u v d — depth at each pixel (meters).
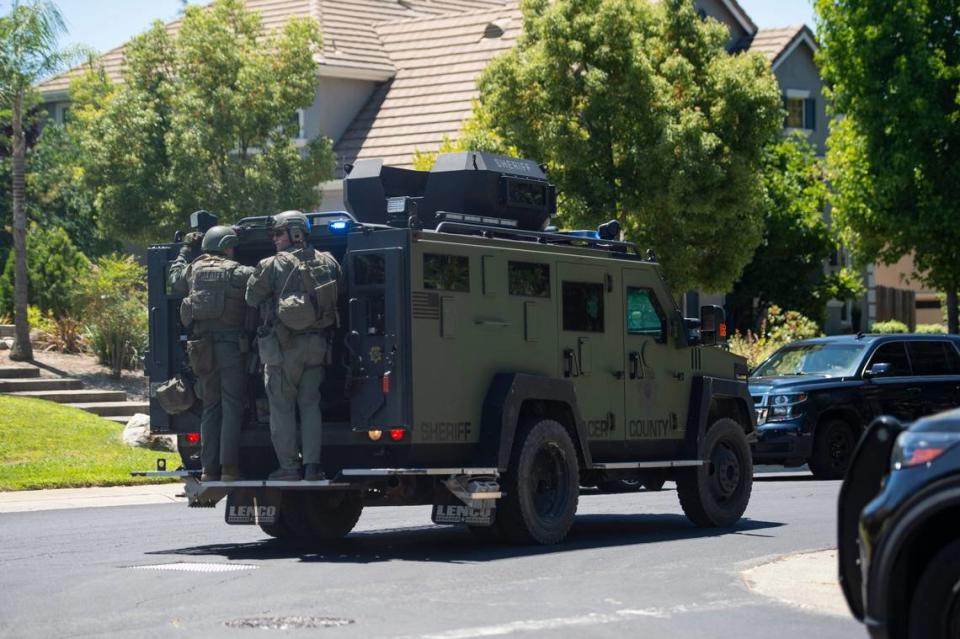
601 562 19.48
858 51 56.66
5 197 66.12
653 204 43.06
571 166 43.28
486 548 21.38
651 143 43.19
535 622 14.58
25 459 35.28
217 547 22.05
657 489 24.97
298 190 46.72
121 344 47.50
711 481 24.66
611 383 23.27
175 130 46.00
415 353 19.89
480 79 44.69
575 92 43.25
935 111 56.00
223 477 21.09
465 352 20.66
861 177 58.53
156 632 14.24
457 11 75.12
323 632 14.07
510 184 23.12
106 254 64.56
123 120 46.88
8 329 49.94
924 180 57.41
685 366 24.78
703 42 45.97
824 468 34.94
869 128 57.28
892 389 35.78
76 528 24.92
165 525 25.45
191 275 21.27
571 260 22.70
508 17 67.19
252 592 16.80
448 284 20.47
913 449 10.95
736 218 46.06
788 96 71.50
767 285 64.50
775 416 34.62
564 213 43.53
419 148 60.91
